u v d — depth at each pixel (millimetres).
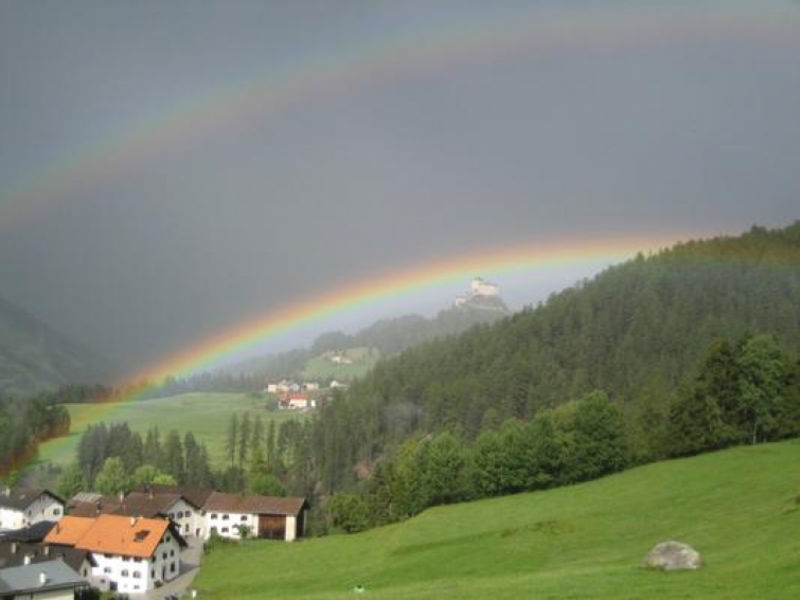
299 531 133875
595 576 42250
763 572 37438
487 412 179125
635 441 105062
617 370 186500
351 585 67250
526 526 72875
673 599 34750
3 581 77125
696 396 102938
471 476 104938
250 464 196125
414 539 82312
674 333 195750
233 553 110312
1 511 137375
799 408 98875
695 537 55094
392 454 173875
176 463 177375
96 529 98312
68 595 81250
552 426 101688
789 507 56562
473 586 44531
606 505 80438
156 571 94562
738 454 92438
